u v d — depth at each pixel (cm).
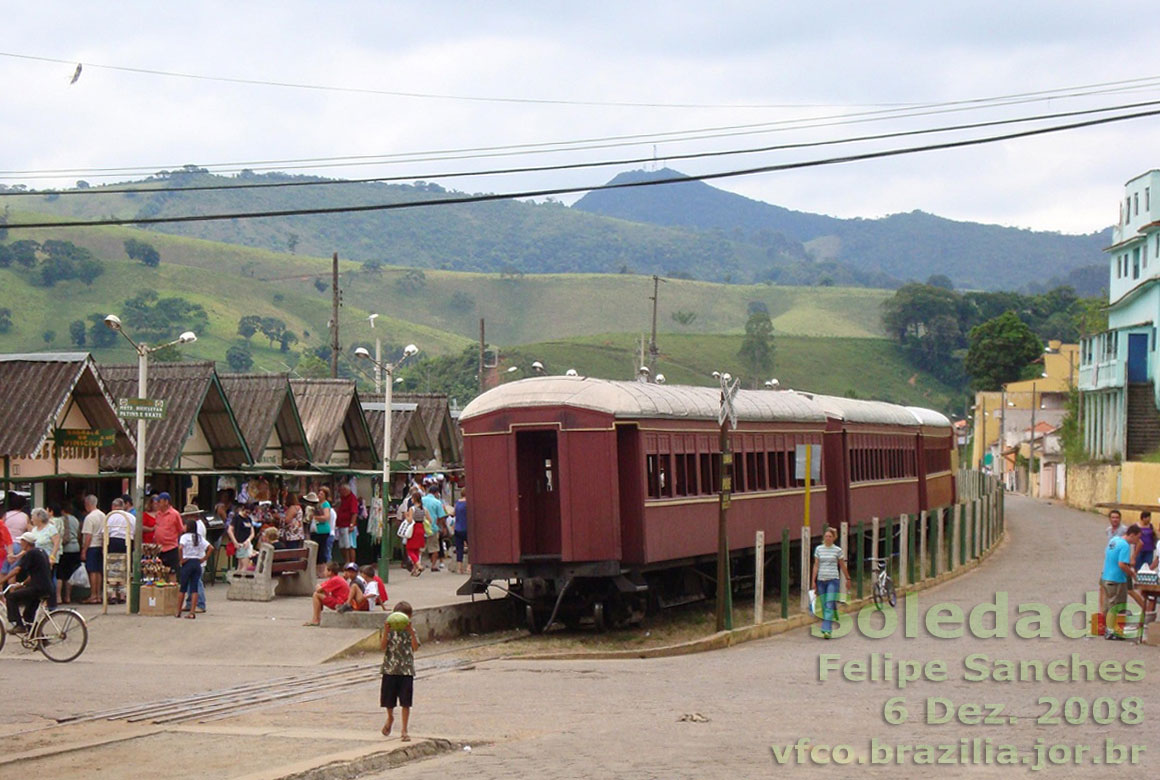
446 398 4856
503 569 2523
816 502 3503
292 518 2952
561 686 1861
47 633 2070
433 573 3575
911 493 4481
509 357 12738
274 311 19675
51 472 2825
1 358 2956
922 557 3694
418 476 4547
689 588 2911
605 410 2470
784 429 3300
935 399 16150
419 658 2180
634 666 2127
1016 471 10688
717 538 2841
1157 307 6594
